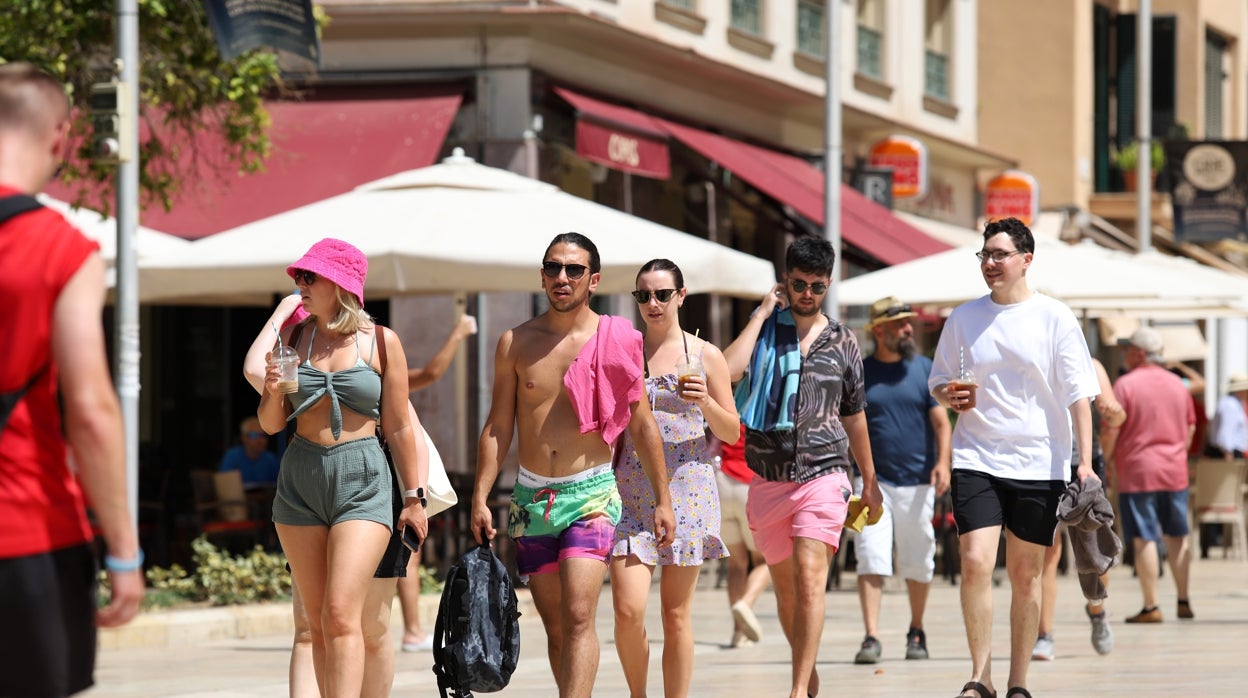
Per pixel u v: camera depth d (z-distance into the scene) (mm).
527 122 65375
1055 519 26859
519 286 43844
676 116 76375
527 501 24047
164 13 48312
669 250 45812
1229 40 149375
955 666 35188
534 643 41406
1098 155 131375
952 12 108688
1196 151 107250
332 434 22719
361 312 23016
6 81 14195
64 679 13820
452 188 47406
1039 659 35875
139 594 14125
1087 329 66062
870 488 28641
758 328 28281
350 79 65625
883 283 54656
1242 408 71812
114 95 40000
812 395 27734
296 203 60719
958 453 27219
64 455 14117
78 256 13867
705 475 25891
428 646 39000
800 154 88750
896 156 95188
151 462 64062
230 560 46188
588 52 69812
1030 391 26906
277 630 43438
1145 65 107312
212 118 60750
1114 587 57562
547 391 24031
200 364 71750
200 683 33469
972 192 113625
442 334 64125
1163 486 45375
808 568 27203
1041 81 123188
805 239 28094
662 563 25500
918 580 36688
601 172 71000
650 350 26516
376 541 22688
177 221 60250
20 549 13672
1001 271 27062
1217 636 41281
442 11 64562
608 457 24156
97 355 13781
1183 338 96062
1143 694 29906
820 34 90938
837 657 37219
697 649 39000
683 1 78625
